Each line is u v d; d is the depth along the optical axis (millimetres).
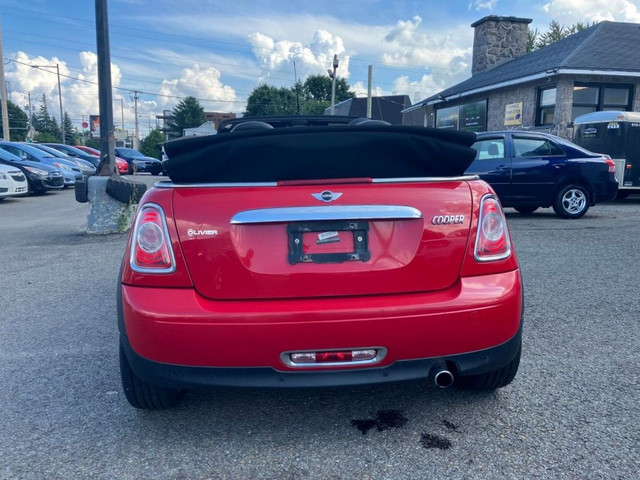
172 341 2289
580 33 18672
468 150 2596
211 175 2574
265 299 2352
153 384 2404
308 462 2400
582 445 2480
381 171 2617
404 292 2416
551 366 3332
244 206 2361
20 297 5098
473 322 2381
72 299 5008
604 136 12805
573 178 9336
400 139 2557
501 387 2988
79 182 8836
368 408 2896
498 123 19125
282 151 2523
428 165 2643
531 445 2492
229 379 2322
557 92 15695
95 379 3289
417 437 2592
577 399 2914
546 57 18062
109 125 8766
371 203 2398
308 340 2283
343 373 2332
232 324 2262
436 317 2340
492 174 9188
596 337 3797
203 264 2342
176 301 2316
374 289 2395
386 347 2326
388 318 2305
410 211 2410
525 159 9250
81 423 2766
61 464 2404
